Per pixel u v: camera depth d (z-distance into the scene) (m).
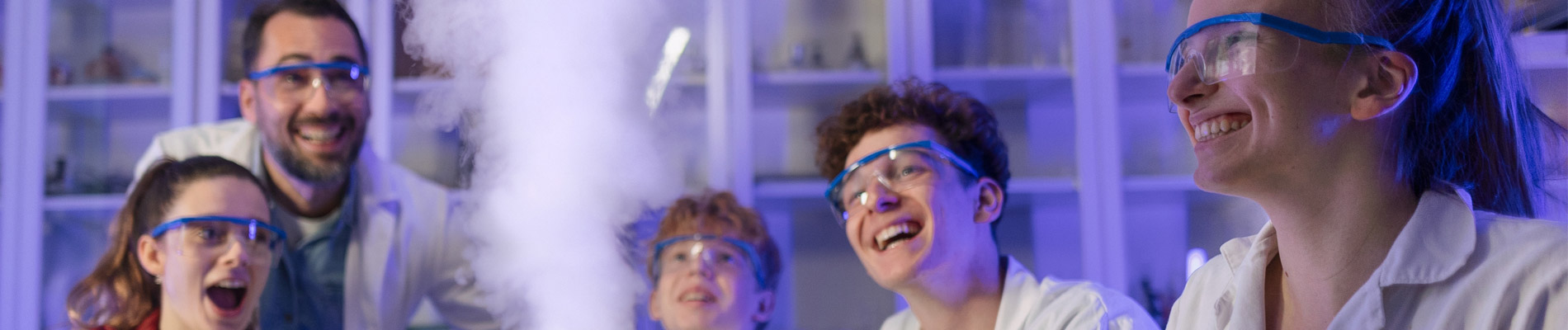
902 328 1.42
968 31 2.83
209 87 2.60
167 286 1.53
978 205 1.22
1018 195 2.80
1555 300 0.51
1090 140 2.66
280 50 1.67
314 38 1.69
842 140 1.28
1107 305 1.08
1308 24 0.57
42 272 2.68
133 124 2.96
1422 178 0.60
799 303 3.04
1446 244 0.56
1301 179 0.58
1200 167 0.62
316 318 1.78
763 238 1.51
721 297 1.45
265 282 1.61
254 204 1.60
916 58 2.67
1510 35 0.64
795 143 3.04
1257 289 0.69
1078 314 1.07
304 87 1.68
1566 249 0.52
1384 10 0.57
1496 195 0.61
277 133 1.69
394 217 1.84
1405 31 0.57
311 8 1.70
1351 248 0.60
